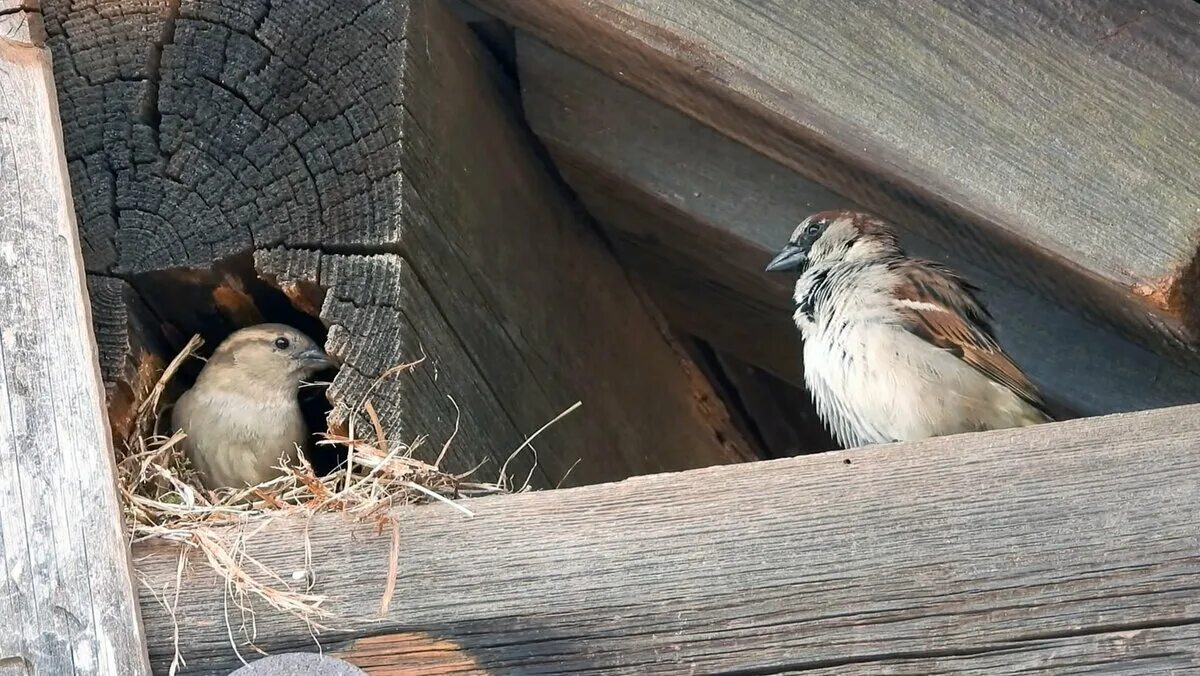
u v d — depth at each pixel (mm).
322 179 6875
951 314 7363
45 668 5785
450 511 5840
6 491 6035
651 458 8945
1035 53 6242
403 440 6570
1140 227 6066
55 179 6578
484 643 5633
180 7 7117
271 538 5934
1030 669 5230
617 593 5602
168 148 7031
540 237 8078
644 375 9172
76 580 5906
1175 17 6223
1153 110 6152
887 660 5344
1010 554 5375
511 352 7523
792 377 9984
